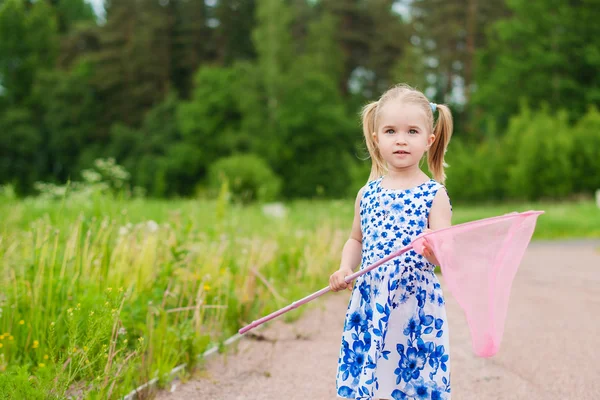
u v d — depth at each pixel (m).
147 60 46.50
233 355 4.25
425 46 47.16
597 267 9.21
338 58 46.38
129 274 4.57
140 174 39.69
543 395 3.56
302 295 5.97
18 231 6.11
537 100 38.41
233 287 5.24
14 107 45.00
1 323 3.77
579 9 37.81
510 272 2.61
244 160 27.12
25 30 46.75
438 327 2.77
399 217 2.85
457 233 2.60
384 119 2.89
